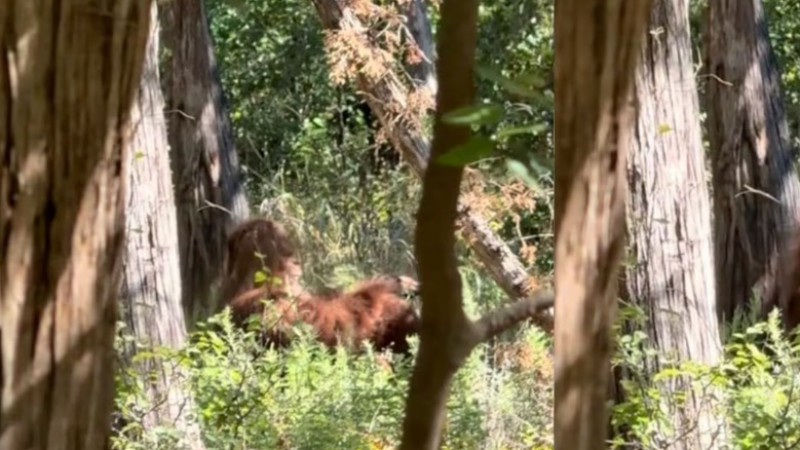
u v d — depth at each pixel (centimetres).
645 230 1041
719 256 1719
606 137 246
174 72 1878
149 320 1155
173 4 1788
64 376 242
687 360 991
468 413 1009
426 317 225
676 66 1052
